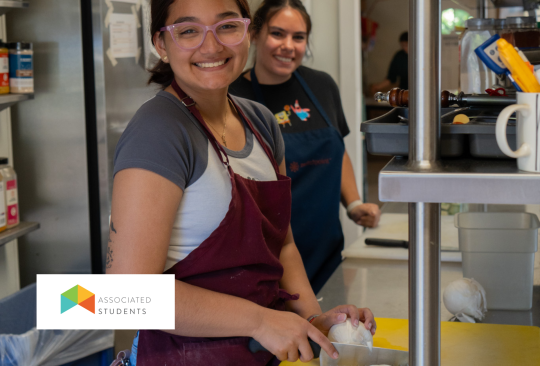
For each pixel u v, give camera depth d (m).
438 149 0.70
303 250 2.21
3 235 2.04
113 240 0.99
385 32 6.34
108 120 2.34
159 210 0.97
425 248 0.68
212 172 1.05
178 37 1.06
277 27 2.10
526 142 0.62
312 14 3.29
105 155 2.36
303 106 2.29
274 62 2.14
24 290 1.99
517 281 1.36
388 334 1.22
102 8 2.25
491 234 1.35
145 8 2.41
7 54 2.08
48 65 2.39
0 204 2.08
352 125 3.35
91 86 2.44
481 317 1.32
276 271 1.17
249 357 1.07
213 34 1.04
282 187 1.19
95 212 2.54
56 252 2.51
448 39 1.97
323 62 3.35
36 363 1.67
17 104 2.43
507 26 1.42
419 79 0.67
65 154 2.44
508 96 1.04
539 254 1.65
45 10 2.35
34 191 2.48
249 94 2.23
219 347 1.06
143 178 0.96
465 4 1.93
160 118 1.00
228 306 1.03
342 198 2.50
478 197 0.62
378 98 0.97
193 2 1.04
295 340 1.02
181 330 1.02
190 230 1.06
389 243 1.97
